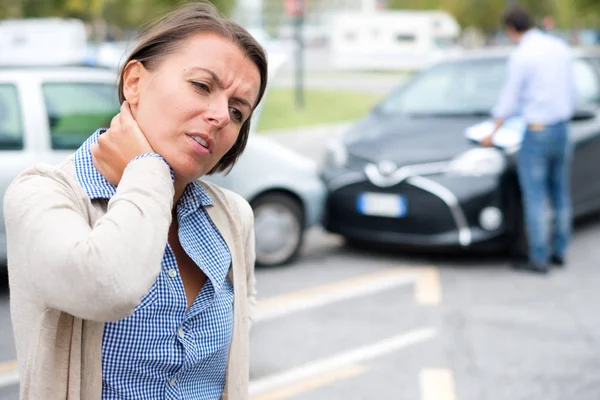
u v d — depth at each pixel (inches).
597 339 183.0
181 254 54.9
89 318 46.7
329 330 189.0
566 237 246.5
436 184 236.4
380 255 263.9
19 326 51.2
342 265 250.7
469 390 153.6
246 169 234.2
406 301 212.5
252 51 54.6
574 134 272.8
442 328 190.7
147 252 46.9
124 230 46.6
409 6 1999.3
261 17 1841.8
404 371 163.8
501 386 155.7
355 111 752.3
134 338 50.9
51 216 48.2
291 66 1411.2
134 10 1074.1
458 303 210.5
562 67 229.5
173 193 50.9
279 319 197.0
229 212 58.1
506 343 180.2
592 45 2016.5
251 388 154.3
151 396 52.1
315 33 2208.4
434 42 1600.6
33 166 52.0
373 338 183.6
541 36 232.7
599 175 284.8
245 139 60.8
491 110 269.1
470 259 258.1
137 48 54.1
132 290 46.0
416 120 272.7
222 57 53.0
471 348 177.0
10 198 50.4
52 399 50.2
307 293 219.6
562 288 224.5
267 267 246.2
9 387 154.8
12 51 668.7
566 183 250.8
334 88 993.5
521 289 223.6
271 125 636.1
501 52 299.7
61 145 213.8
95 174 53.0
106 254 45.5
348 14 1391.5
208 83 52.5
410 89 294.8
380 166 244.1
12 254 50.9
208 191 57.8
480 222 235.6
